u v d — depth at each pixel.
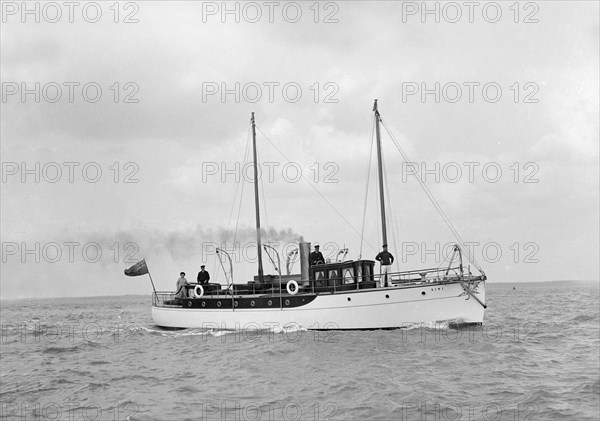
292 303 41.34
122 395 25.47
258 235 47.59
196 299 46.03
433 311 38.75
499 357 31.39
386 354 32.53
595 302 94.25
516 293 168.62
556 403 21.97
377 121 43.50
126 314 90.94
